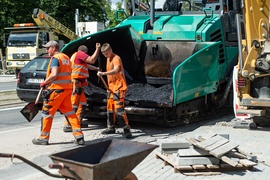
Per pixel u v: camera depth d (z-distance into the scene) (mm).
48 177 6340
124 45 10898
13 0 44594
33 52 27188
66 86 8156
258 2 9305
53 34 27984
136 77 10898
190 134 9141
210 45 9547
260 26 9328
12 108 14062
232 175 6355
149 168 6664
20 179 6289
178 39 10312
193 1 11039
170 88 10227
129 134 8883
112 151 5055
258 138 8703
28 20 45844
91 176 4121
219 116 11445
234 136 8867
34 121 11438
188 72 9219
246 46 9289
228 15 10758
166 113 9570
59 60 8039
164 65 10500
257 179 6160
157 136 9031
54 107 8211
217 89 10508
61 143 8492
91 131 9680
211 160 6504
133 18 11242
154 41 10625
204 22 10352
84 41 10172
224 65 10570
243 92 9414
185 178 6211
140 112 9250
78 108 9477
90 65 9867
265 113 9438
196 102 10227
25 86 12008
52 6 46750
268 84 9383
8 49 27922
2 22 44688
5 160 7371
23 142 8641
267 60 9180
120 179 4480
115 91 8930
